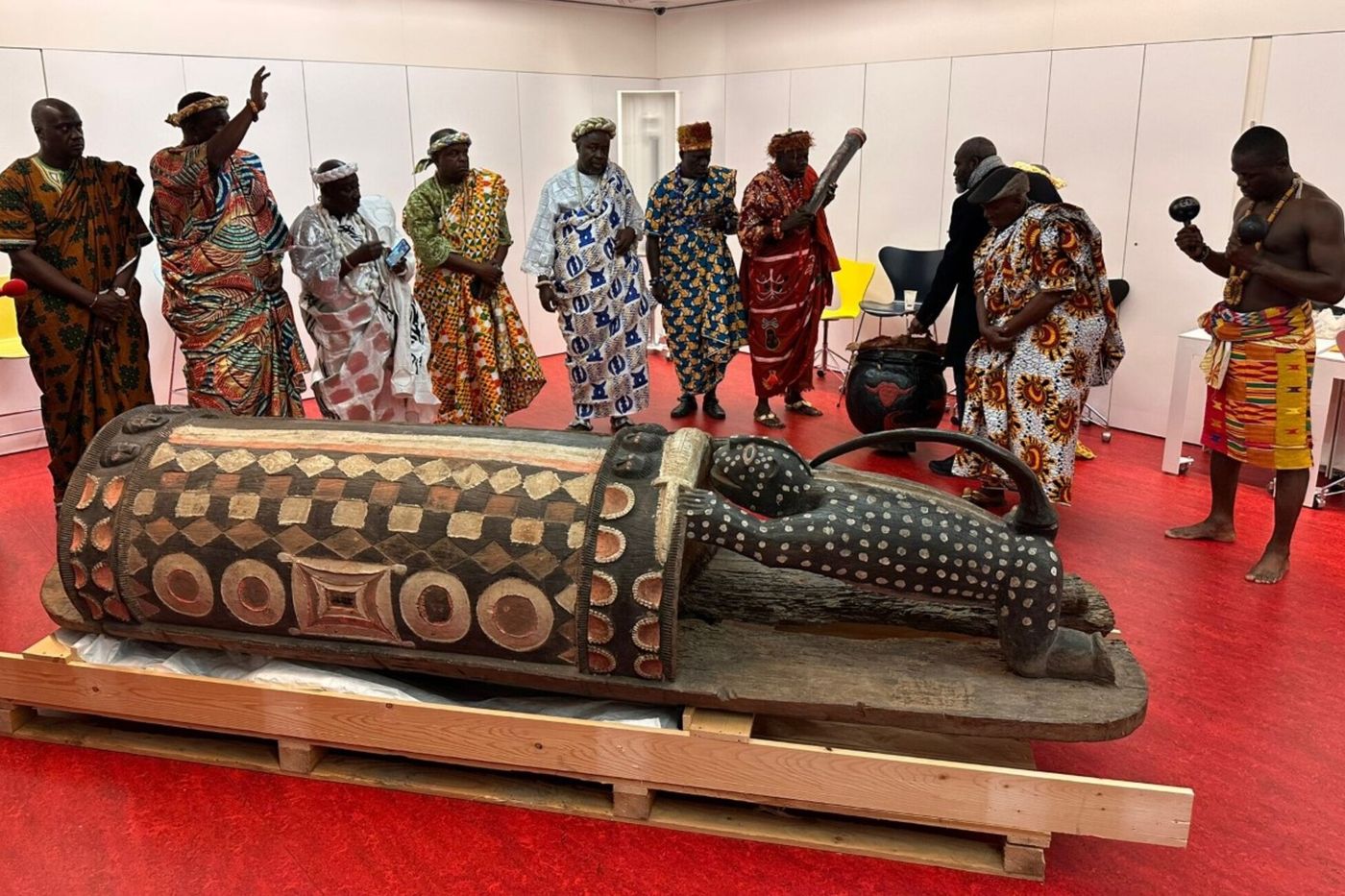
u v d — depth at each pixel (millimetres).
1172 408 4445
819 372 6578
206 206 3455
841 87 6316
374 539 2166
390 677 2357
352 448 2324
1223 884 1960
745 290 5141
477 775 2299
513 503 2146
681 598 2385
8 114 4613
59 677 2389
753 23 6734
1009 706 1998
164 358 5371
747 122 6957
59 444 3582
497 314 4543
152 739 2443
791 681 2096
